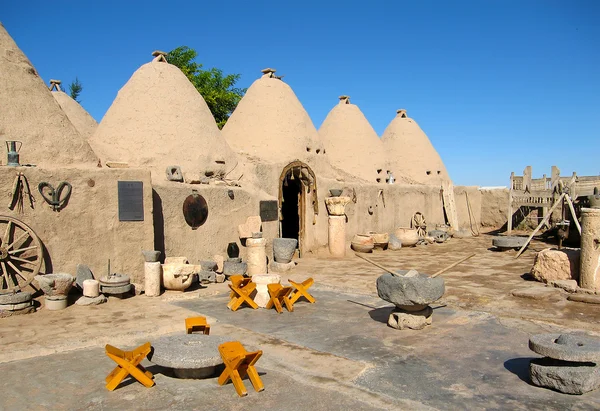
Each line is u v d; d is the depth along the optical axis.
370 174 20.30
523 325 7.59
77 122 16.95
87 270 9.09
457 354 6.24
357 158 20.28
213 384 5.22
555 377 5.06
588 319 7.95
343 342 6.72
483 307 8.72
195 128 13.10
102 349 6.41
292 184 17.34
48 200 8.73
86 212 9.25
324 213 16.16
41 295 8.60
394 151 23.80
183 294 9.61
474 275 12.16
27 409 4.64
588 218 9.52
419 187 21.38
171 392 5.01
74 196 9.09
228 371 5.08
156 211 10.60
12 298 7.85
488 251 17.36
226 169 13.38
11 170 8.35
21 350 6.18
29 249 8.38
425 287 7.02
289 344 6.63
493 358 6.10
